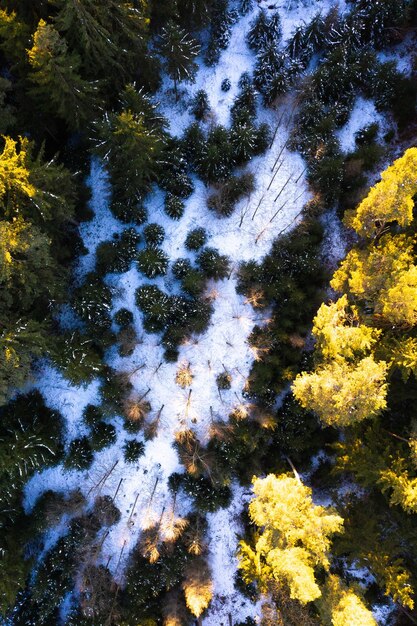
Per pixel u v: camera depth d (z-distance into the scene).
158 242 15.95
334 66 15.66
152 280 16.00
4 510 14.74
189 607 15.74
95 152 12.93
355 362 12.48
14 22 11.02
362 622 11.55
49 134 15.17
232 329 16.16
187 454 15.84
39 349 12.05
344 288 13.32
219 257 15.90
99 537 16.19
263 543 12.33
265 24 15.90
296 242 15.88
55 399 16.00
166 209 15.93
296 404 15.90
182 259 15.95
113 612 15.27
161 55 14.14
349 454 13.67
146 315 15.81
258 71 16.03
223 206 15.97
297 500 11.98
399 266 11.59
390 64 15.87
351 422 12.07
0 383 11.75
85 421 15.98
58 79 11.08
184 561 15.98
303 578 11.12
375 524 14.06
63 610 16.16
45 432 15.13
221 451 15.84
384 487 12.53
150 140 12.00
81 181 15.82
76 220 15.76
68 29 11.20
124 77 13.98
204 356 16.12
